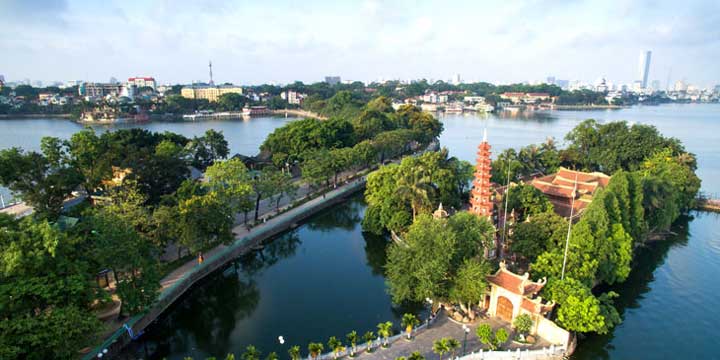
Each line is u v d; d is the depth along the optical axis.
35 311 52.25
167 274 79.50
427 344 58.59
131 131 141.38
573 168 148.88
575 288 61.78
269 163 166.62
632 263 93.44
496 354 55.56
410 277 65.00
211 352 62.56
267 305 76.19
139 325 64.31
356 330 67.50
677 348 64.25
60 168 89.88
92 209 74.75
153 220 77.44
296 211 118.94
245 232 101.75
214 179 102.00
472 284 60.78
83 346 50.16
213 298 80.00
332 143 176.00
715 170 191.12
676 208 109.19
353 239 108.75
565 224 77.00
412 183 98.06
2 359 42.19
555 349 56.91
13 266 47.19
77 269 53.25
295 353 53.09
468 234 67.19
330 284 84.12
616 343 65.12
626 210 86.06
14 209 107.56
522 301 61.41
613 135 148.25
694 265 93.00
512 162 136.00
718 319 72.19
